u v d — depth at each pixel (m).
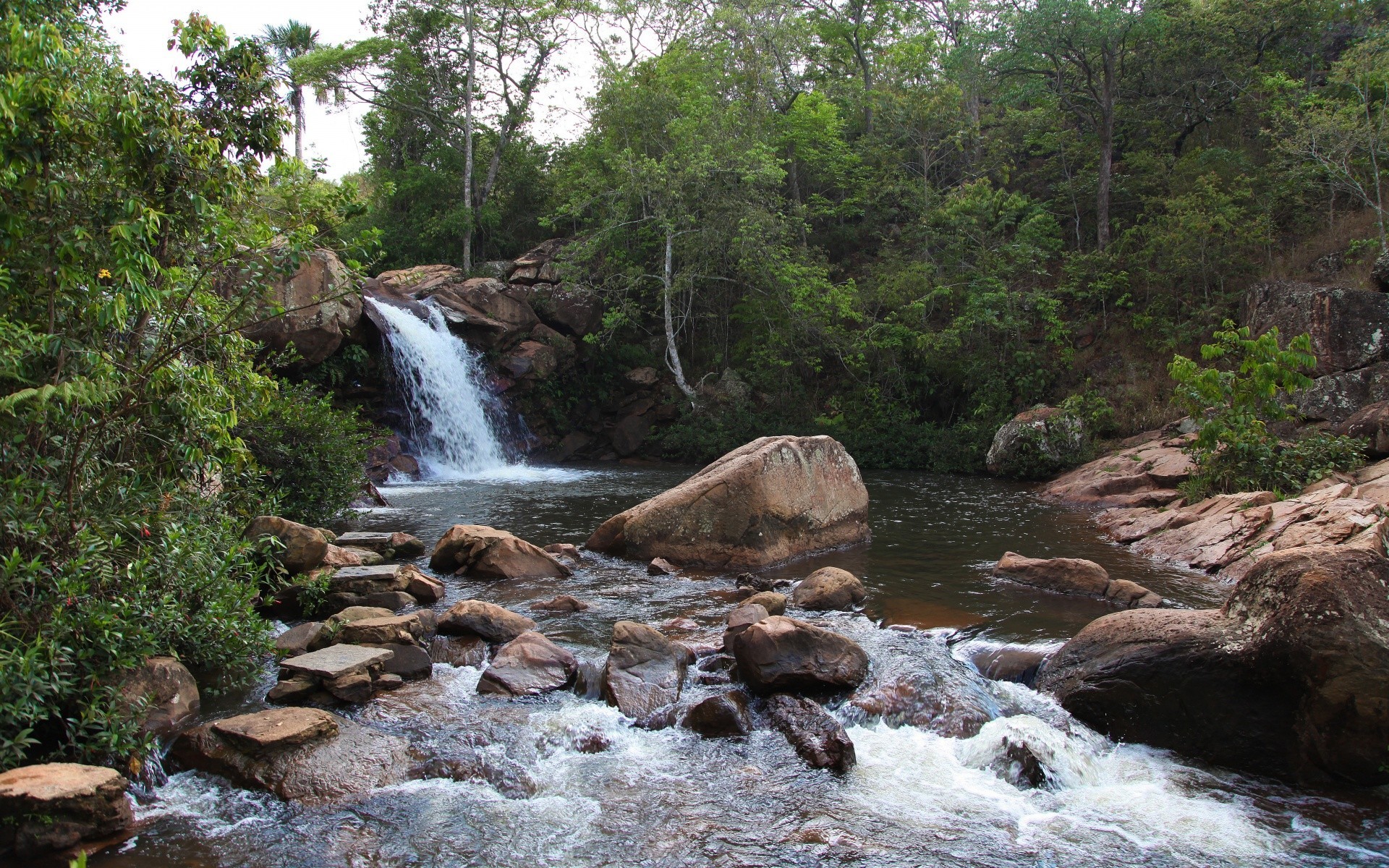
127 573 6.15
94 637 5.76
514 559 10.54
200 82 7.04
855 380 27.56
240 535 8.98
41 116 5.38
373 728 6.20
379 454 21.03
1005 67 30.34
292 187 8.18
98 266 5.78
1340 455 13.63
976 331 25.16
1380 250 20.14
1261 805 5.29
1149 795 5.42
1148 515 13.77
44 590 5.76
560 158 34.28
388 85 32.53
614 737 6.16
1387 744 5.29
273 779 5.36
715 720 6.17
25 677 5.14
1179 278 23.69
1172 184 25.45
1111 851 4.77
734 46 30.09
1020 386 23.97
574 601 9.03
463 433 24.00
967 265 27.02
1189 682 6.01
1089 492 17.30
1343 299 17.69
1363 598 5.67
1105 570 10.66
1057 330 24.02
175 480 7.07
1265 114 24.91
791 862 4.65
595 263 28.84
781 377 28.27
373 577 8.97
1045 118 30.88
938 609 9.04
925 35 37.00
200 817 5.07
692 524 11.51
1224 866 4.61
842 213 31.55
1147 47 28.20
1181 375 14.45
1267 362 13.77
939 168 33.84
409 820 5.09
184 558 6.71
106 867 4.52
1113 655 6.50
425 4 31.64
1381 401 16.58
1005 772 5.64
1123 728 6.24
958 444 24.06
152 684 6.10
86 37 8.50
